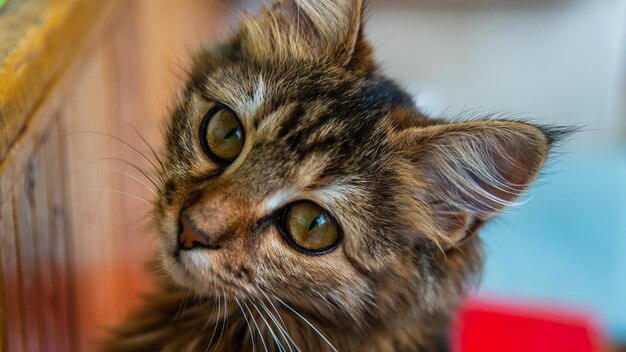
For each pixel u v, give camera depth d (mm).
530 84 702
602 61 677
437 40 714
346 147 268
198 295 286
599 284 522
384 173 272
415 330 296
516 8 696
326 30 288
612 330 509
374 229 272
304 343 287
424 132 274
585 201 549
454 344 329
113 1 354
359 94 278
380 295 281
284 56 283
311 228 267
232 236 262
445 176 282
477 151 274
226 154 271
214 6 645
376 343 288
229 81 281
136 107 408
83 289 314
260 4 306
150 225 292
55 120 274
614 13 668
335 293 274
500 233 539
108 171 348
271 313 275
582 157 589
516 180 269
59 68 277
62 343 288
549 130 260
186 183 270
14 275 242
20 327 247
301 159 263
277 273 268
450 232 286
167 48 486
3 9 273
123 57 379
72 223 298
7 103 234
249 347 290
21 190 246
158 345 301
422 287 286
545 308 477
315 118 268
